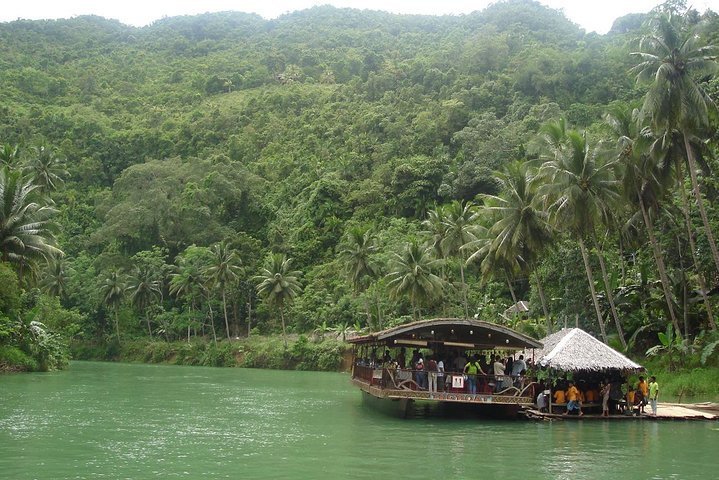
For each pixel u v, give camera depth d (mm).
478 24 184125
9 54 186250
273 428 26297
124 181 122938
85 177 134500
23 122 135625
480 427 26625
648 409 31484
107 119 154375
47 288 92312
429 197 101938
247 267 104938
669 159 39375
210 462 18656
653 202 41719
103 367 77438
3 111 138375
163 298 110250
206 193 117250
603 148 40188
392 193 106812
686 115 34375
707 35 42406
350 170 117250
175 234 114688
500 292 81750
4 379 49469
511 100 114188
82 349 103188
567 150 40031
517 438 23672
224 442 22469
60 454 19609
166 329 100938
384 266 79688
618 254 55250
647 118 37312
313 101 152625
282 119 147375
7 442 21578
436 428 26391
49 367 61750
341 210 111750
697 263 41594
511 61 125812
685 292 44219
